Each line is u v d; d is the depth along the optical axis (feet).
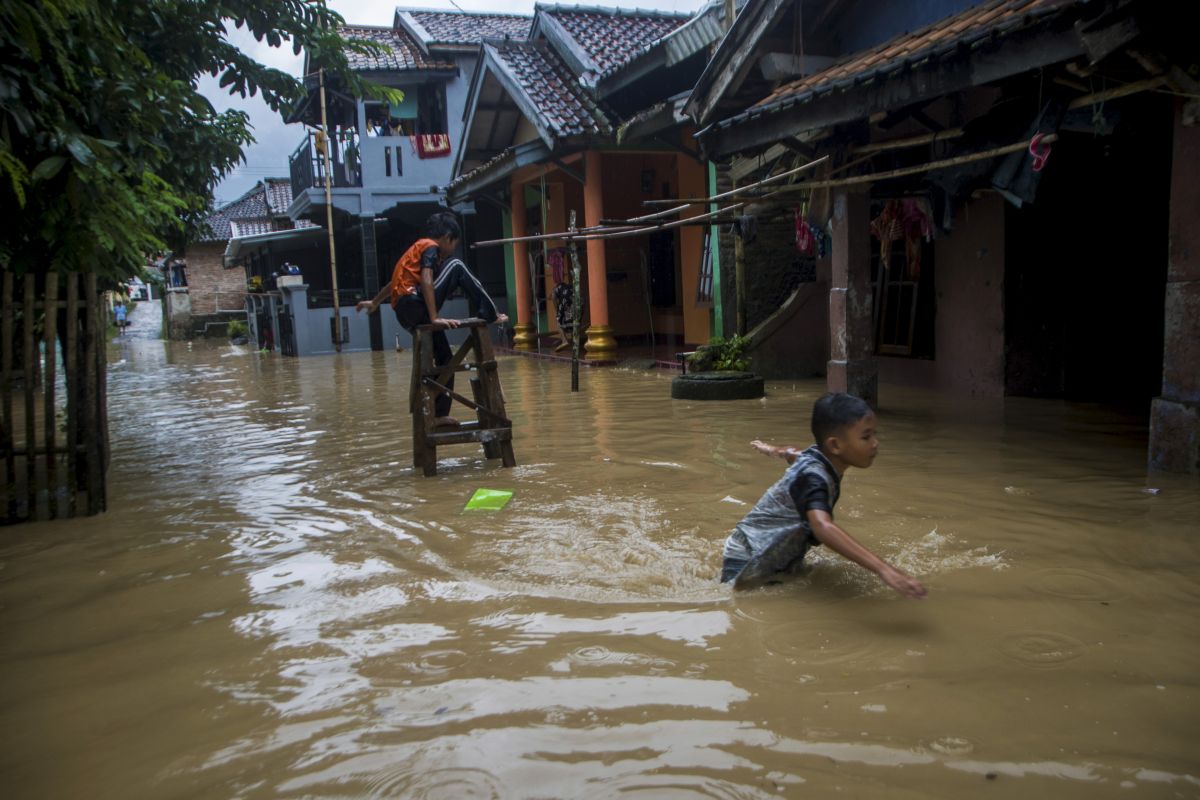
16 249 18.79
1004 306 29.73
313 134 77.15
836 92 22.58
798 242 35.73
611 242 60.54
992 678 9.04
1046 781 7.20
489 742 8.14
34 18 15.44
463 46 76.59
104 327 21.08
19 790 7.72
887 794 7.08
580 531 15.28
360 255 93.61
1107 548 13.19
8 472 17.87
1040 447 21.30
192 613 12.15
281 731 8.57
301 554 14.88
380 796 7.36
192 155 31.73
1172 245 17.60
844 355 28.30
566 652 10.10
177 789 7.64
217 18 28.40
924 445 22.04
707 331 47.85
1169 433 17.88
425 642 10.63
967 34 18.85
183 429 32.50
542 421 29.53
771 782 7.30
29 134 16.51
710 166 42.86
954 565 12.62
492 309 23.09
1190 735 7.84
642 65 44.11
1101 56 15.10
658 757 7.76
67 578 14.03
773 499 12.21
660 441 24.40
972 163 21.06
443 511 17.39
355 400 39.50
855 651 9.80
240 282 131.03
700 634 10.45
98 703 9.41
